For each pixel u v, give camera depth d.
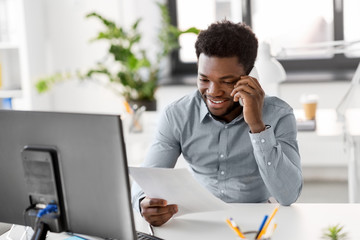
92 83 4.95
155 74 3.99
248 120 1.81
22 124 1.38
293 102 4.69
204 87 1.87
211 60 1.80
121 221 1.32
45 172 1.36
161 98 4.88
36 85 4.22
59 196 1.37
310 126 3.17
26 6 4.55
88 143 1.30
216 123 1.99
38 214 1.38
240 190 2.01
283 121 1.96
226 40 1.78
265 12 5.00
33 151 1.36
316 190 4.50
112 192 1.31
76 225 1.39
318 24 4.95
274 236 1.60
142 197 1.80
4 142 1.42
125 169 1.28
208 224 1.72
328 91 4.62
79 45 4.89
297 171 1.88
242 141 1.98
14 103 4.66
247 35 1.83
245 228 1.67
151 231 1.67
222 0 5.05
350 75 4.69
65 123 1.31
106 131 1.27
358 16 4.88
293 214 1.79
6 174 1.45
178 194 1.63
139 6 4.82
